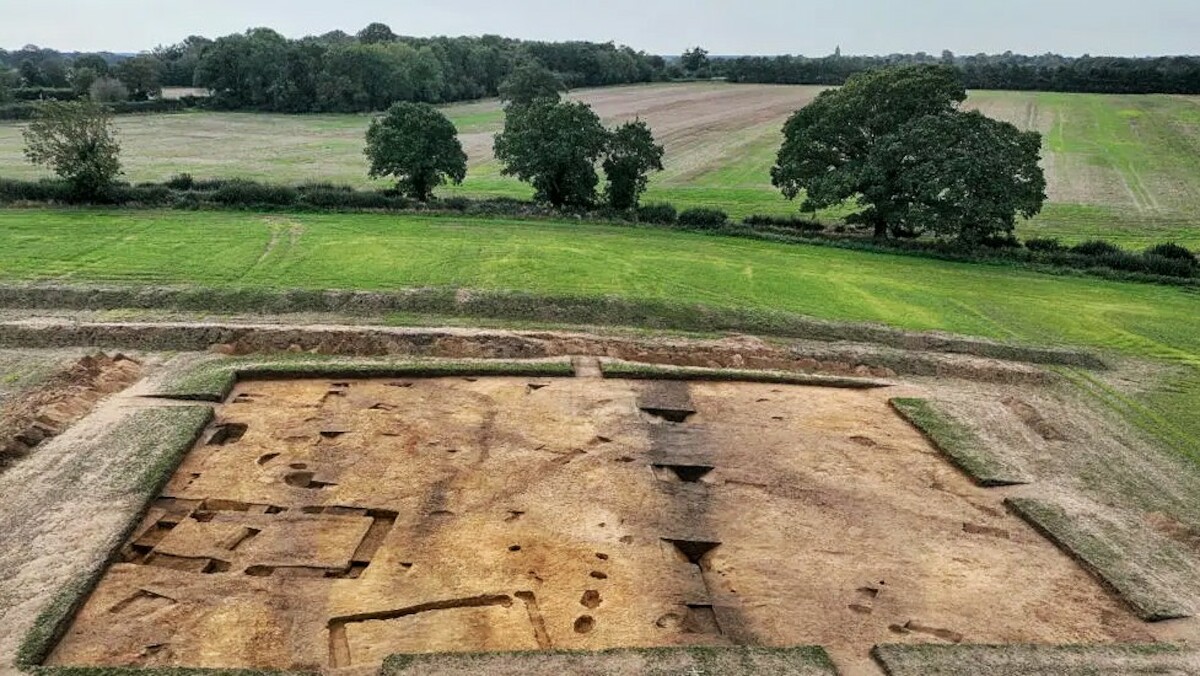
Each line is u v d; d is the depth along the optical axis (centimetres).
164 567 1281
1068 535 1463
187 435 1662
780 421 1909
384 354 2247
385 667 1048
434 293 2662
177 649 1099
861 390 2139
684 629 1184
